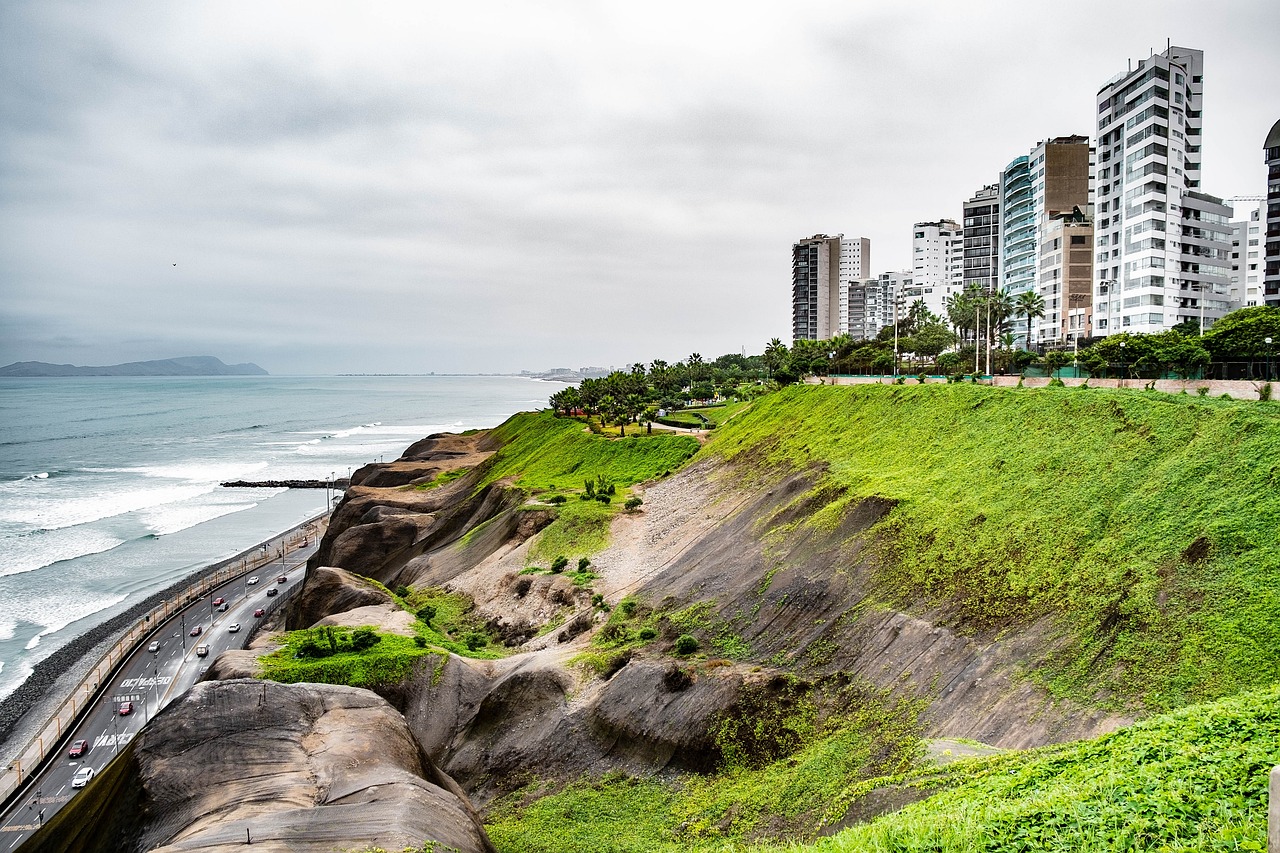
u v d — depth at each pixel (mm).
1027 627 32969
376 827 22562
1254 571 28016
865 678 36812
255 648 53875
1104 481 38562
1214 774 15781
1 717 66812
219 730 28875
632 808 35594
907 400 64625
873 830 18656
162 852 21141
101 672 75000
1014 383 66375
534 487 93375
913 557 42281
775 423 84625
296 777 26391
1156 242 101750
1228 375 57750
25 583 105500
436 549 94812
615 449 106500
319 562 109438
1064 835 15273
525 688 46281
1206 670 25578
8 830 51562
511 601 66000
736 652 44281
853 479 54969
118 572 111625
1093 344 100188
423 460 161250
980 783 20750
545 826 35188
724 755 36688
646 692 41406
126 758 27844
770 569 50250
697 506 74062
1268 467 32062
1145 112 101688
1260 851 12695
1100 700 27141
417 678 49406
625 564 66062
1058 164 140000
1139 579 30922
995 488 43812
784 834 28297
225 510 159000
